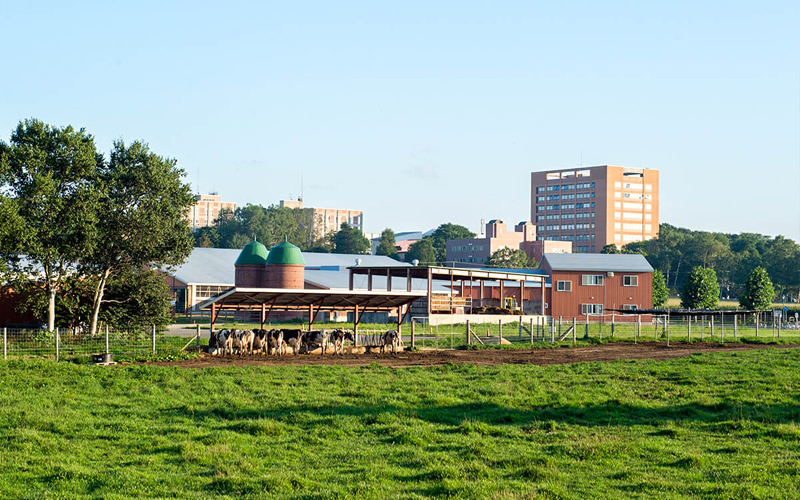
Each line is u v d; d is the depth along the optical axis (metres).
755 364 33.56
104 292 42.69
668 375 29.06
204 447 15.45
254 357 34.66
